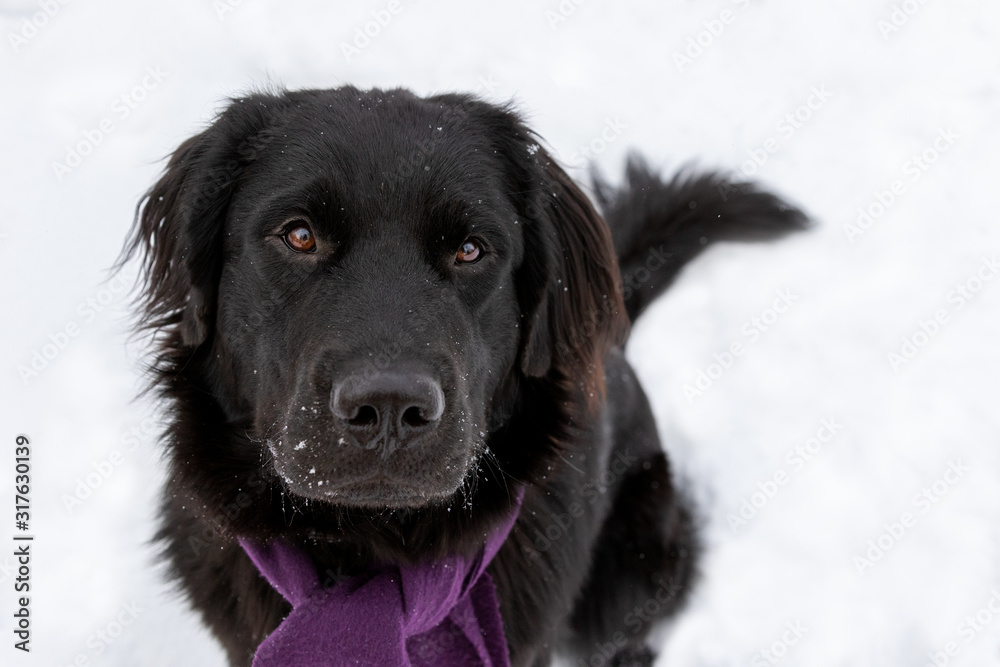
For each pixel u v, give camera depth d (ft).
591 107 21.71
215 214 8.63
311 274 8.04
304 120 8.53
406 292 7.77
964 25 25.05
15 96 18.42
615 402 12.59
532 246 9.37
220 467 9.03
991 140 22.31
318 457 7.36
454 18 22.34
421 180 8.14
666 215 15.01
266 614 9.50
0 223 16.69
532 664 10.89
